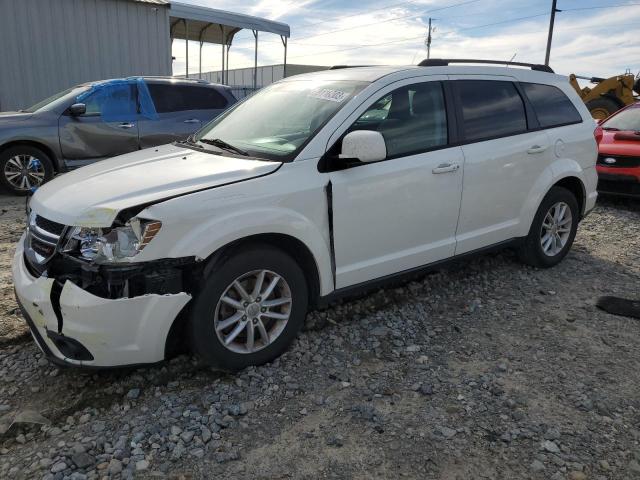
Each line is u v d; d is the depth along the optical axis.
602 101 14.77
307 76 4.35
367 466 2.48
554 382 3.19
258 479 2.40
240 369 3.21
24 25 11.20
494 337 3.76
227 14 14.16
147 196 2.87
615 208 7.93
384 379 3.21
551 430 2.73
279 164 3.26
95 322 2.70
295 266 3.28
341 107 3.57
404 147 3.79
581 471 2.44
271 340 3.29
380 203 3.62
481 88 4.38
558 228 5.10
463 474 2.43
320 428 2.75
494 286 4.67
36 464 2.47
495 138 4.34
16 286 3.02
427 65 4.18
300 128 3.58
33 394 3.04
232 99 9.61
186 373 3.24
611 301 4.39
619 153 7.50
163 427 2.74
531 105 4.73
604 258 5.51
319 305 3.52
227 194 2.99
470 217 4.24
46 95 11.69
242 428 2.74
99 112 8.41
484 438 2.67
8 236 5.92
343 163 3.41
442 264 4.17
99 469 2.45
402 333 3.79
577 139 5.03
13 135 7.81
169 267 2.79
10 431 2.71
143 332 2.79
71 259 2.81
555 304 4.34
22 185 8.10
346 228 3.49
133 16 12.58
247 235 3.01
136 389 3.04
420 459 2.52
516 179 4.51
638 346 3.65
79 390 3.08
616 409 2.92
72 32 11.80
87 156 8.38
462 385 3.15
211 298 2.96
